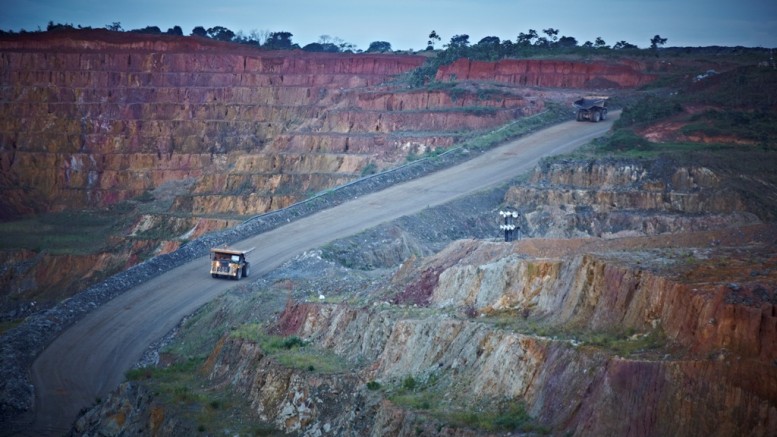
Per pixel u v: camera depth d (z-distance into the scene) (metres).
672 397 49.16
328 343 79.19
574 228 111.31
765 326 49.19
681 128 133.50
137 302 104.81
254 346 81.06
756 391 47.62
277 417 71.56
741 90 146.12
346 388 68.94
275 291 96.50
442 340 65.56
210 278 109.50
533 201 118.75
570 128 148.12
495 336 61.00
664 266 58.12
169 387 80.38
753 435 46.75
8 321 135.25
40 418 84.75
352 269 105.19
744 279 54.12
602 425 50.22
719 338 50.34
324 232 117.31
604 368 52.06
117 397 81.81
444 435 55.75
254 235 119.12
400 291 79.56
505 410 56.28
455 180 130.38
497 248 75.81
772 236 65.62
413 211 120.25
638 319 55.78
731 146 125.56
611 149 129.62
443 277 75.31
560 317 60.81
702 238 67.69
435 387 62.62
